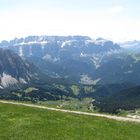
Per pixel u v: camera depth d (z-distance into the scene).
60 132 43.28
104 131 45.75
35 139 39.28
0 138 39.19
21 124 47.44
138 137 43.84
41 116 55.22
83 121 52.72
